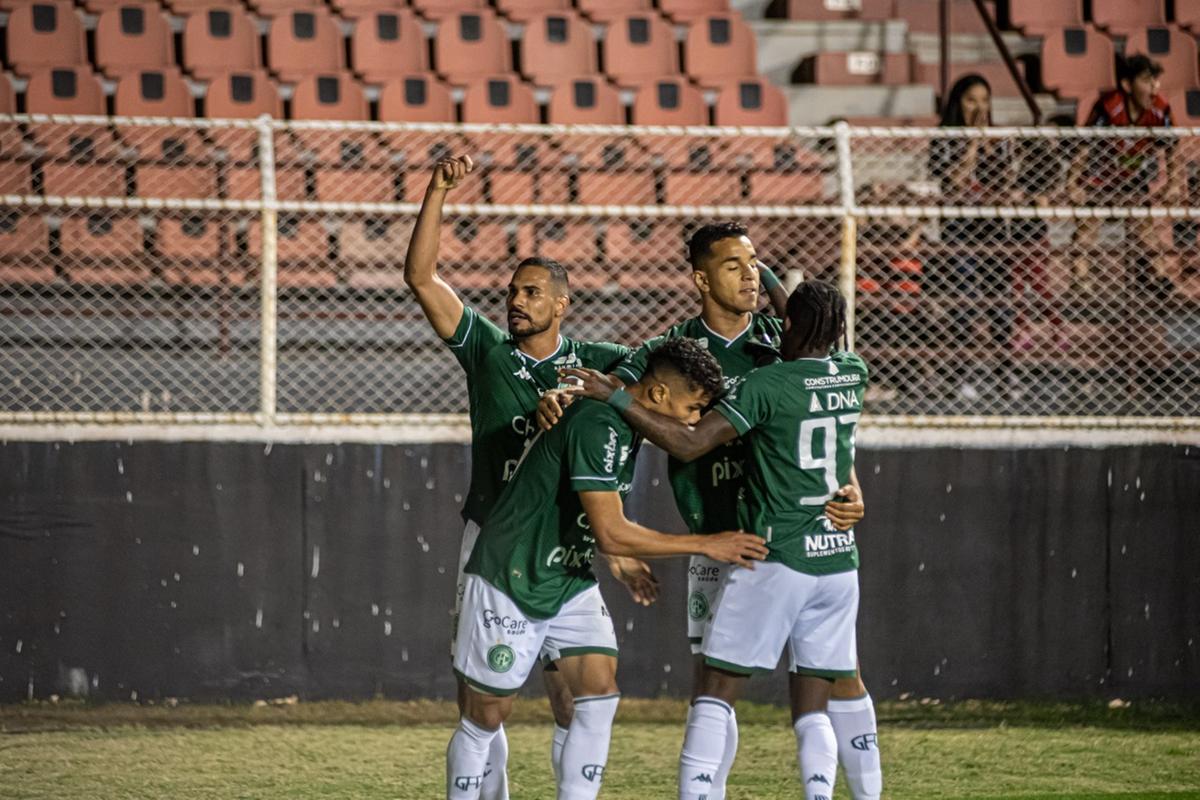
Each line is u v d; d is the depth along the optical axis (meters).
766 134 24.19
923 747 21.48
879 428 24.39
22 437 22.75
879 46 44.22
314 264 28.45
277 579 23.30
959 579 24.30
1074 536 24.53
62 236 28.77
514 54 42.22
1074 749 21.42
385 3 41.94
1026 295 25.81
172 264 27.38
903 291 25.81
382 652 23.52
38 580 22.72
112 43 38.75
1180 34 42.81
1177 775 19.80
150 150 32.25
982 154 27.77
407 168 30.88
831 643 14.96
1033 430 24.62
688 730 14.91
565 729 15.92
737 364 15.65
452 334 15.66
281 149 31.53
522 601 14.38
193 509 23.12
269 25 40.88
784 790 18.78
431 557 23.66
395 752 20.72
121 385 24.75
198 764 19.84
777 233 27.22
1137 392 25.72
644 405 14.19
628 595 23.81
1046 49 41.84
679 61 43.00
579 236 31.11
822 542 14.72
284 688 23.27
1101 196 26.34
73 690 22.78
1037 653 24.39
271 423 23.41
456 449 23.78
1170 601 24.61
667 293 27.44
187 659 23.03
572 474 13.95
